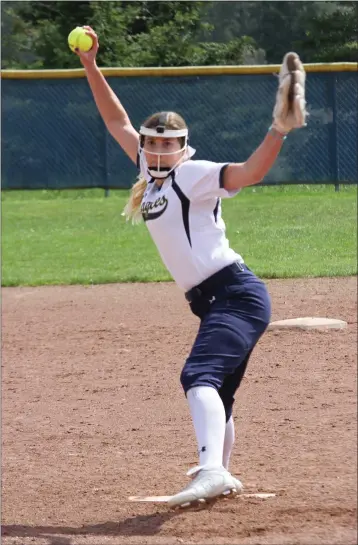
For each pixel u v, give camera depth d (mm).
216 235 9938
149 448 13188
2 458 12852
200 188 9617
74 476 12031
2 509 10766
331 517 10125
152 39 53750
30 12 55594
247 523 9992
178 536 9680
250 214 37781
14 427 14367
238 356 9922
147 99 45281
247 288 9992
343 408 14766
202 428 9664
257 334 10039
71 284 26688
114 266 28781
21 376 17453
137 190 10547
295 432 13648
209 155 45469
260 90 45000
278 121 8945
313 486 11273
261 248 30703
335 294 23922
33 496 11242
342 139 44031
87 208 41531
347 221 35438
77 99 44938
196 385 9797
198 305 10164
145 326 21188
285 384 16297
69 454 13000
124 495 11227
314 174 44281
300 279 26141
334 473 11758
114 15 52938
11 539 9656
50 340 20219
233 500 10789
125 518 10344
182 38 54250
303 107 8797
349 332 19969
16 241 33625
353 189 44188
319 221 35656
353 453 12555
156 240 10086
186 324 21266
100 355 18844
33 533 9875
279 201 41219
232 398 10641
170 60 53844
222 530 9805
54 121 45188
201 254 9867
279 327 20344
